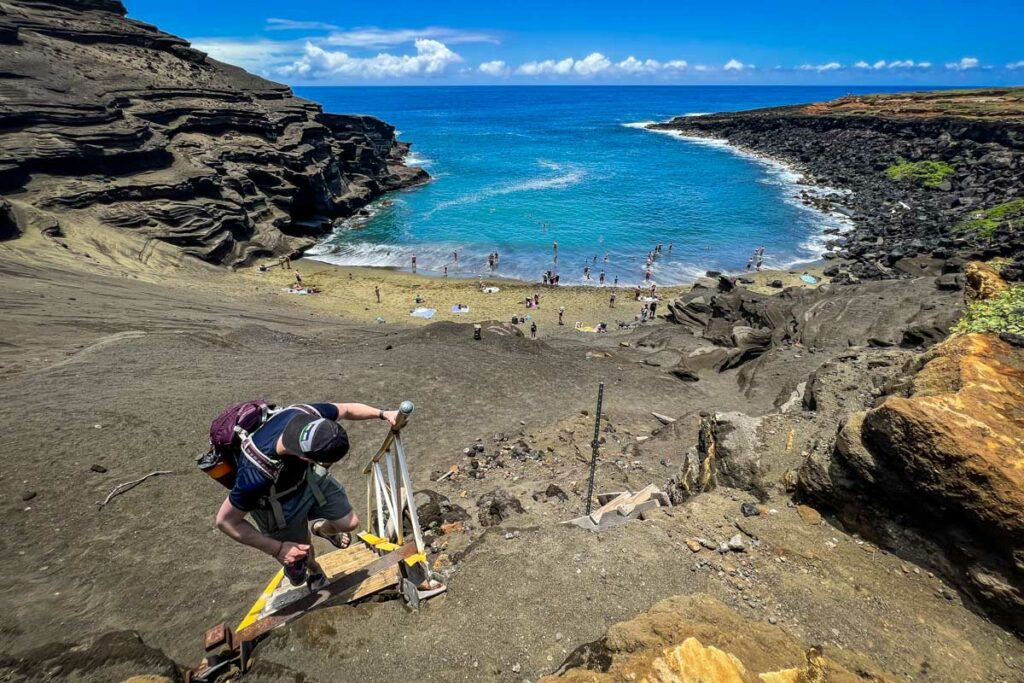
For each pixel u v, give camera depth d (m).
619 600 5.60
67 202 47.19
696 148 140.75
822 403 11.25
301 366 21.56
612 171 108.69
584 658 4.41
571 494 11.93
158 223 50.78
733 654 4.33
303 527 4.07
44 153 48.47
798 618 5.54
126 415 14.49
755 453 8.76
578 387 22.61
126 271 41.59
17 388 16.08
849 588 6.00
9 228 38.91
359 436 16.42
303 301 45.44
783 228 68.31
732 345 31.02
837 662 4.63
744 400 22.56
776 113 160.38
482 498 10.50
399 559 4.87
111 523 9.73
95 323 24.92
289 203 67.31
